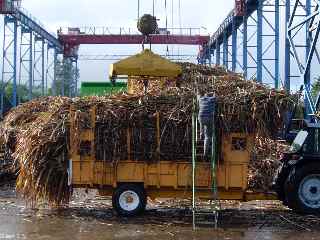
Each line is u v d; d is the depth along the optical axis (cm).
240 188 1147
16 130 1662
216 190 1116
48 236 959
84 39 6481
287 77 2705
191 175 1140
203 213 1171
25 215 1161
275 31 3509
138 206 1152
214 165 1100
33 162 1165
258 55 3612
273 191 1214
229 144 1136
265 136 1136
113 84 1563
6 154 1695
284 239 948
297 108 1169
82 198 1396
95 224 1073
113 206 1153
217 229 1032
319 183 1197
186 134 1139
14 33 4878
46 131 1166
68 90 6706
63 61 6606
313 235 985
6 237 946
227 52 5156
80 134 1148
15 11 4738
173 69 1273
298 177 1189
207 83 1247
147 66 1273
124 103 1158
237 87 1183
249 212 1221
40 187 1173
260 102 1128
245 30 4078
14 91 4803
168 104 1154
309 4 2498
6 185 1664
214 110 1102
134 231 1008
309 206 1189
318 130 1209
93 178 1148
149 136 1148
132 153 1148
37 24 5550
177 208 1248
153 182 1149
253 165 1268
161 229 1030
